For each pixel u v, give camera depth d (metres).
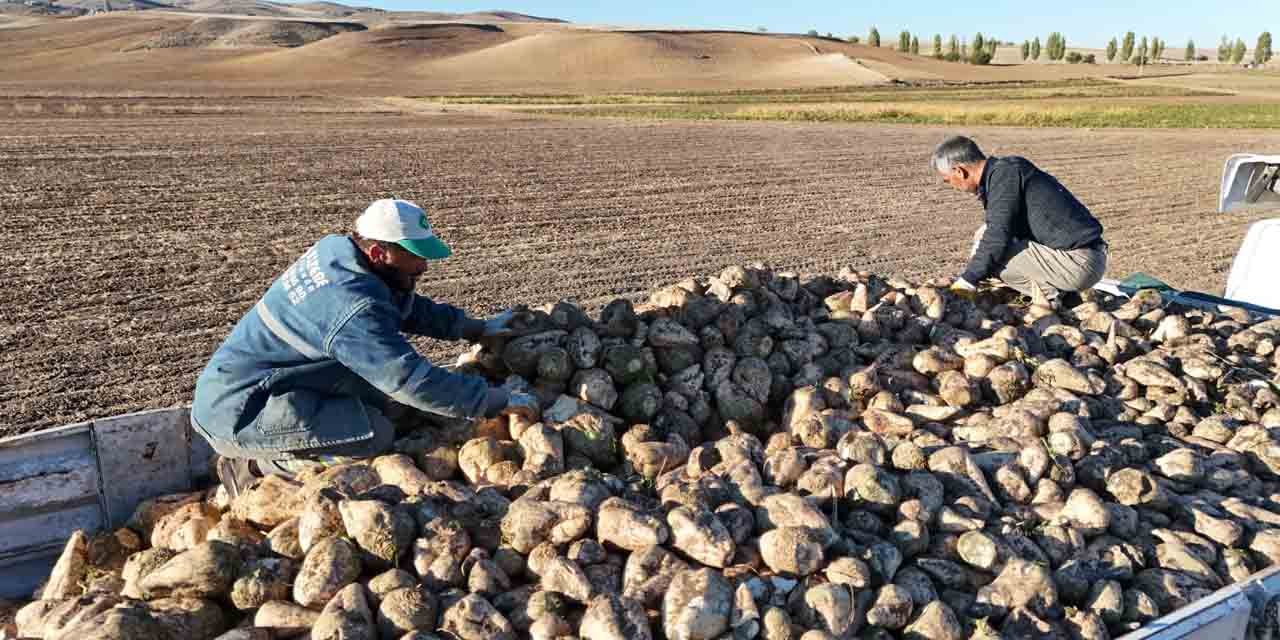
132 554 3.68
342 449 3.93
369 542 3.11
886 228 14.60
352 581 3.04
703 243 12.95
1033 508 3.60
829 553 3.14
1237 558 3.38
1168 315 5.61
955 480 3.65
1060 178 21.61
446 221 13.95
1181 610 2.84
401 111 43.25
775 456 3.71
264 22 146.00
